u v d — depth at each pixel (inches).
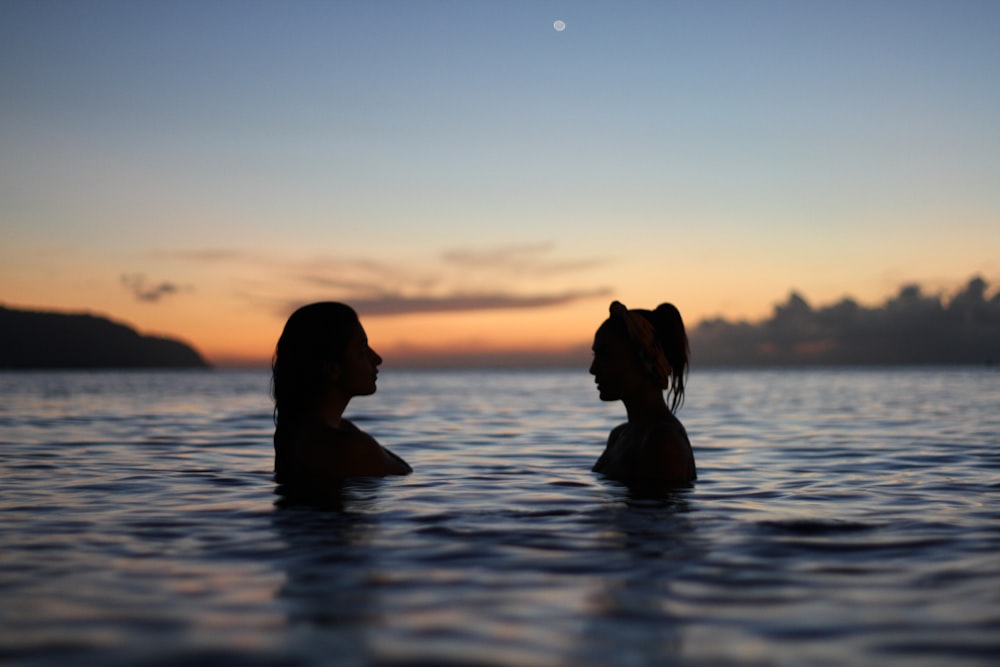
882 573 94.0
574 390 1471.5
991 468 220.4
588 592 85.4
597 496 150.2
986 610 79.5
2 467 205.9
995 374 3944.4
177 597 83.6
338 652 67.3
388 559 100.1
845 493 164.2
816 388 1465.3
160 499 148.9
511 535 114.1
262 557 101.5
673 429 166.6
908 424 438.0
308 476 163.3
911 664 64.9
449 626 74.0
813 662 65.4
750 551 104.8
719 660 65.7
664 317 167.2
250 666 64.2
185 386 1754.4
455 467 206.7
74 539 113.3
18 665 64.4
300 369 164.4
